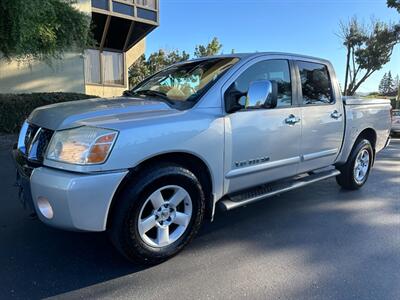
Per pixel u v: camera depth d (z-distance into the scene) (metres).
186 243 3.45
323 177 4.83
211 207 3.62
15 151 3.62
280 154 4.12
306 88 4.53
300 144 4.36
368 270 3.27
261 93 3.54
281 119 4.07
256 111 3.81
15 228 3.98
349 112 5.14
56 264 3.26
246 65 3.87
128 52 20.66
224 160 3.56
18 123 10.87
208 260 3.41
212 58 4.21
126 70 20.38
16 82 12.95
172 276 3.11
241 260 3.42
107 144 2.84
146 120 3.09
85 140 2.84
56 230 3.94
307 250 3.66
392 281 3.09
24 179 3.10
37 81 13.34
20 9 8.14
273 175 4.14
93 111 3.19
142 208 3.07
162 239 3.26
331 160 5.02
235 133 3.61
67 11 10.44
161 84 4.23
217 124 3.46
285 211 4.78
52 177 2.80
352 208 4.95
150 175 3.06
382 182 6.43
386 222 4.46
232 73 3.74
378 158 9.29
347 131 5.14
